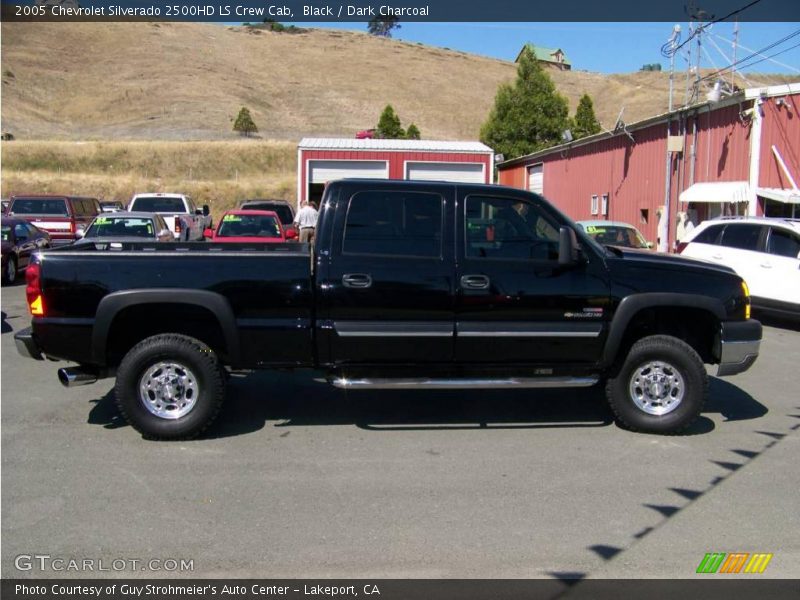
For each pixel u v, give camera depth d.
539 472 5.30
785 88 14.79
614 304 6.03
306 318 5.87
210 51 104.62
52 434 6.13
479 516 4.54
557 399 7.32
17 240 17.31
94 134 65.56
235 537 4.25
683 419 6.11
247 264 5.85
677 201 18.56
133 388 5.85
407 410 6.89
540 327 5.98
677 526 4.41
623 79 102.44
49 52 90.00
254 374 8.23
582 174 25.41
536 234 6.09
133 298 5.74
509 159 39.06
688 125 18.03
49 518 4.50
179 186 46.03
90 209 22.81
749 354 6.23
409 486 5.02
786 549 4.13
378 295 5.86
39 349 5.90
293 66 104.38
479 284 5.90
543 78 39.97
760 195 14.74
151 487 4.99
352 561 3.98
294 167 54.81
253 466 5.40
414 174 26.83
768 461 5.57
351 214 5.97
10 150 50.81
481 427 6.39
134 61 93.12
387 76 102.62
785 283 11.51
